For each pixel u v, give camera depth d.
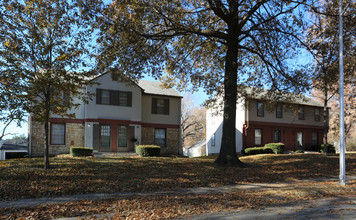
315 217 6.30
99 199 8.38
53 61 11.80
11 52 11.17
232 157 15.34
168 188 10.43
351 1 14.59
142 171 13.12
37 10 11.38
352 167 15.96
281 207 7.43
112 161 15.51
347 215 6.49
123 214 6.69
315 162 17.34
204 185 11.15
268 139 29.30
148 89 25.73
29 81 11.36
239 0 14.52
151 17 14.11
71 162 14.54
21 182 9.91
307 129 32.09
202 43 18.02
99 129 21.53
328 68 17.56
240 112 28.81
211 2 14.07
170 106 25.83
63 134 20.95
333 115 34.69
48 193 9.00
